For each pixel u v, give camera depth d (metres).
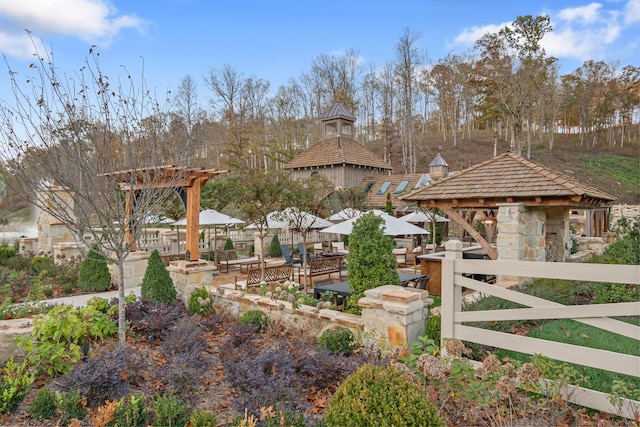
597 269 3.63
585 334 5.59
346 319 6.34
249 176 13.20
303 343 6.00
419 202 10.73
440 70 51.47
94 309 6.26
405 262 15.61
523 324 6.13
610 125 57.84
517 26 31.83
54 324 5.37
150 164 7.25
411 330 5.52
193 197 9.41
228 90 44.59
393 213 23.03
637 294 6.93
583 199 8.85
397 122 48.50
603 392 3.88
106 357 4.88
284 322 7.45
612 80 56.50
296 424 3.54
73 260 13.19
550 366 3.93
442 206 10.36
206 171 9.18
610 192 40.34
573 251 14.38
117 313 6.94
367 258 7.09
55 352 5.11
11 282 11.12
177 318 7.22
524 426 3.37
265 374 4.71
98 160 6.15
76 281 11.24
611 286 7.24
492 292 4.36
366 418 2.92
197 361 4.95
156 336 6.70
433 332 5.41
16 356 5.48
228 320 8.18
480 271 4.41
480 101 43.00
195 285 9.23
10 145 6.03
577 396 3.82
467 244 16.89
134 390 4.68
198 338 6.22
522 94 32.88
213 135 40.91
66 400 4.03
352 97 49.44
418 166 47.75
